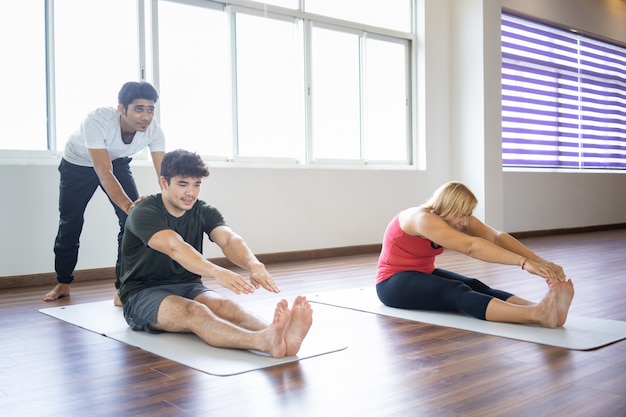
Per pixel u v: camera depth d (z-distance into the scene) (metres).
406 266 2.93
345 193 5.77
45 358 2.19
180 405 1.67
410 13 6.42
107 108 3.14
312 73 5.63
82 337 2.50
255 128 5.26
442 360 2.08
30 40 4.12
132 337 2.45
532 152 7.73
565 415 1.55
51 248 4.12
